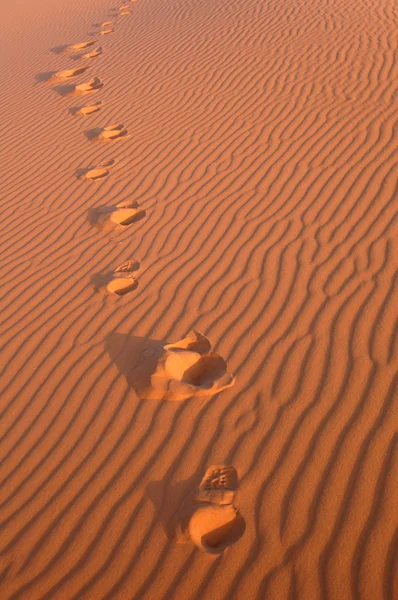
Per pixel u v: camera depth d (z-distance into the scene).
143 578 2.66
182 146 6.73
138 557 2.74
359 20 9.25
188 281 4.52
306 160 5.77
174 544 2.75
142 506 2.96
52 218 6.04
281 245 4.62
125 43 11.10
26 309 4.72
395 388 3.20
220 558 2.65
